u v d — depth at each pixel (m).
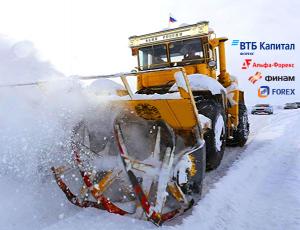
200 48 4.59
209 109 3.57
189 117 2.62
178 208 2.49
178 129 2.82
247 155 4.67
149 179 2.58
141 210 2.48
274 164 4.10
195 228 2.31
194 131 2.68
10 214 2.50
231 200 2.87
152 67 4.99
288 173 3.63
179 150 2.77
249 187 3.24
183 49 4.73
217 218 2.52
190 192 2.59
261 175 3.64
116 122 2.93
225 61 5.06
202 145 2.59
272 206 2.72
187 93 2.46
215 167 3.80
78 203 2.67
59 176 2.75
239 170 3.80
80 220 2.40
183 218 2.46
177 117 2.71
